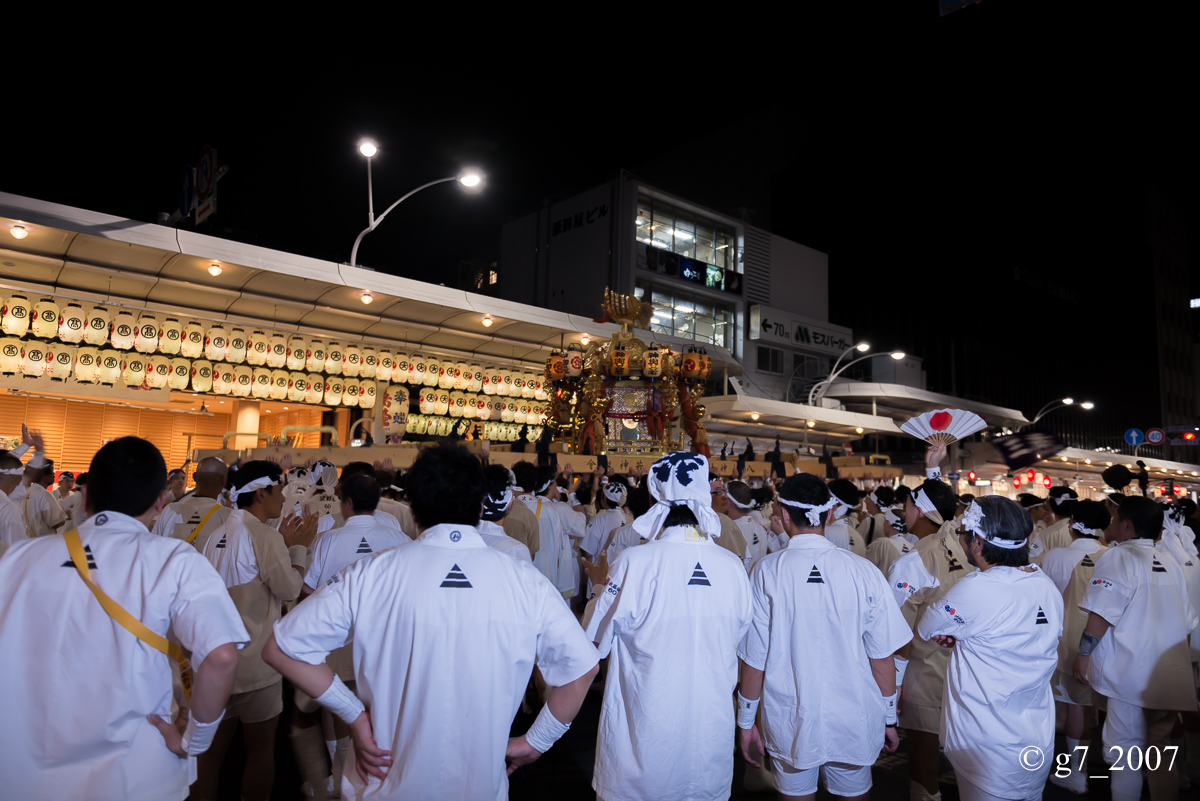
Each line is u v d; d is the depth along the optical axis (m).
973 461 30.78
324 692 2.42
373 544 4.86
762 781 5.32
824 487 3.87
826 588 3.68
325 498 7.17
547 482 7.70
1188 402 78.56
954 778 5.68
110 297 15.27
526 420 21.77
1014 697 3.52
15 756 2.25
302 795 4.97
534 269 39.38
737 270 40.16
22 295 13.77
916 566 4.55
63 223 12.17
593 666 2.62
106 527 2.53
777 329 40.03
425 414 20.61
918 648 4.79
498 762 2.48
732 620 3.36
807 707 3.60
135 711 2.37
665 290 36.66
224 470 5.69
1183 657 4.65
